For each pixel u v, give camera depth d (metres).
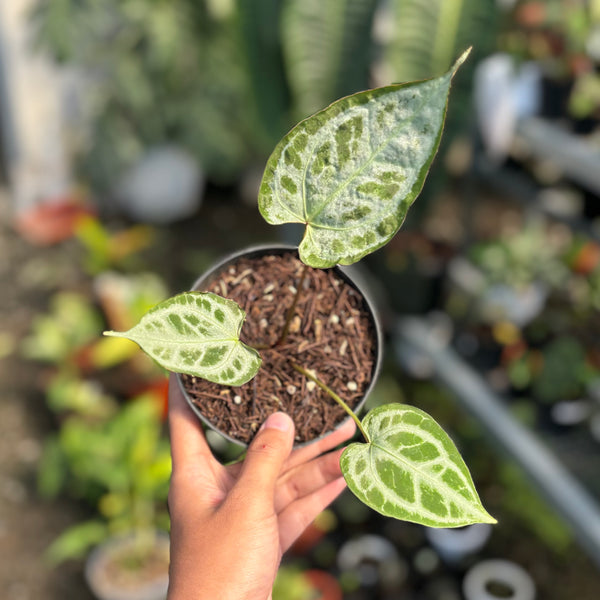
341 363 0.42
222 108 1.66
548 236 1.51
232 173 1.84
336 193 0.31
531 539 1.06
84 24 1.41
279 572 0.92
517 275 1.12
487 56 0.96
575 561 1.04
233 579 0.38
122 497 0.99
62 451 1.08
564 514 0.86
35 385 1.31
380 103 0.30
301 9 0.99
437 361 1.11
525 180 1.15
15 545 1.04
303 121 0.31
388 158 0.30
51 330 1.24
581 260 1.15
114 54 1.55
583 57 1.02
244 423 0.40
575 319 1.09
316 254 0.32
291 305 0.43
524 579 0.98
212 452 0.47
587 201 1.07
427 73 0.97
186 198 1.78
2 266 1.61
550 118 1.06
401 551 1.05
